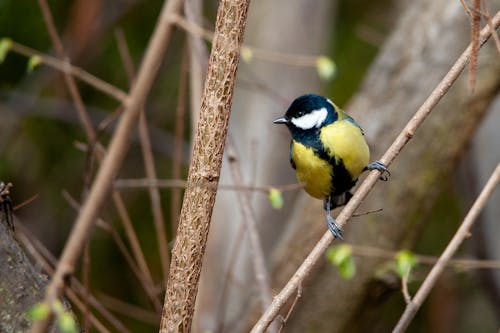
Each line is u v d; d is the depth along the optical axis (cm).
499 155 1257
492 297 1273
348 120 808
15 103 1395
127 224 738
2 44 625
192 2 846
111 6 1436
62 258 361
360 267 1013
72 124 1407
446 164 1041
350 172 794
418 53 1066
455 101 1030
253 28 1362
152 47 373
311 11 1372
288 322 1020
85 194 655
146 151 753
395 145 571
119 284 1314
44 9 782
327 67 620
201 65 820
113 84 1414
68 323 359
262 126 1300
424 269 1145
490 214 1238
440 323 1415
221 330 782
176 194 773
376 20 1602
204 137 511
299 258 1020
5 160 1356
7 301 475
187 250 509
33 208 1364
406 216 1038
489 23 501
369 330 1067
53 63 656
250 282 1109
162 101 1507
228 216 1144
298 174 830
